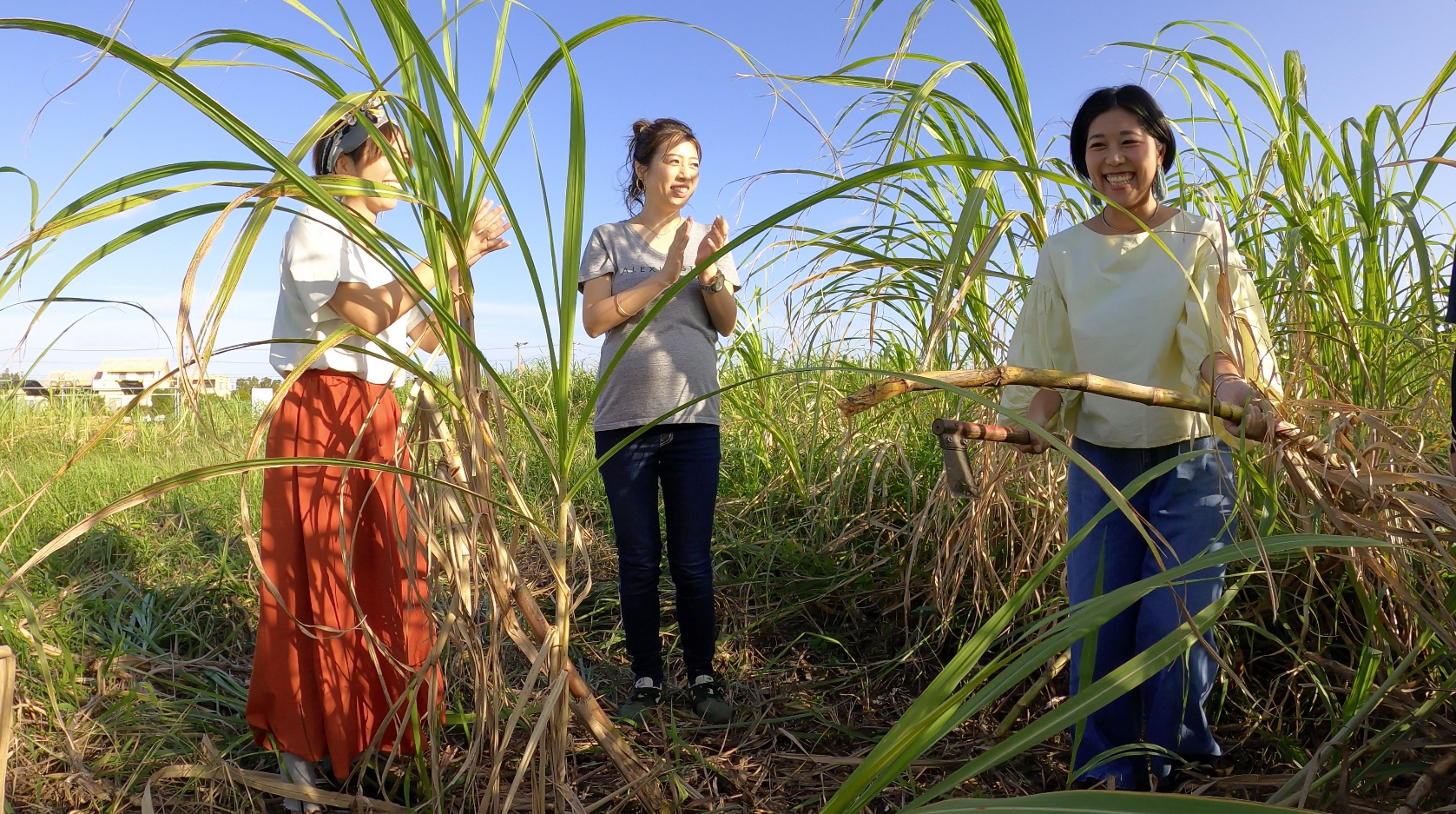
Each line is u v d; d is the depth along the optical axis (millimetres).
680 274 2439
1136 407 1916
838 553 3457
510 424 4363
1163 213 1995
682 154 2605
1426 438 2256
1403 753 1820
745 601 3314
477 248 1819
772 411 4145
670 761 2246
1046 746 2250
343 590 2033
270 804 2080
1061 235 2088
